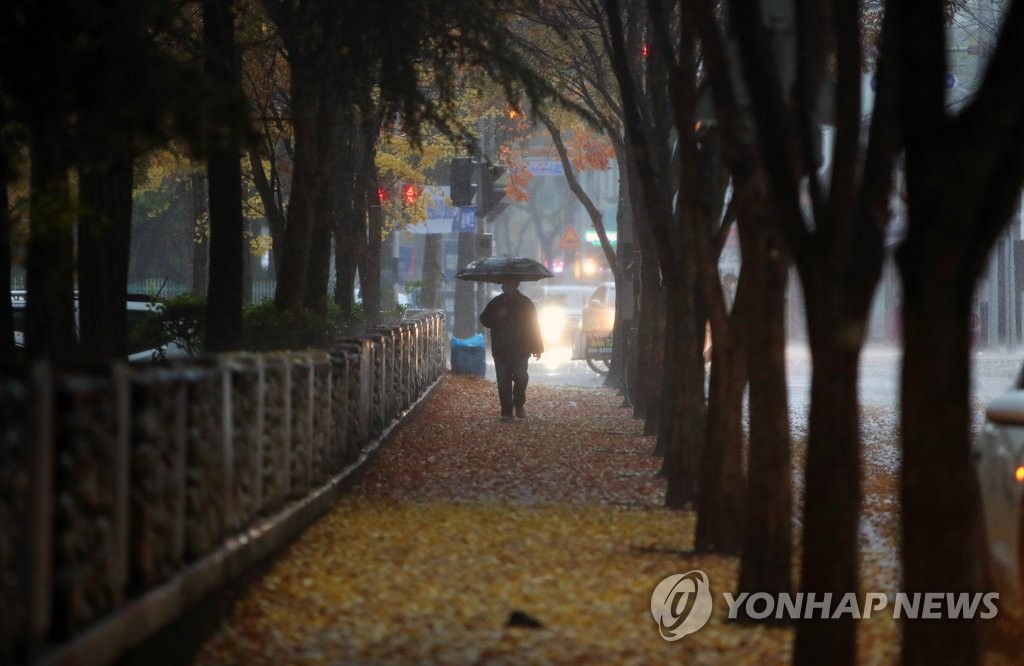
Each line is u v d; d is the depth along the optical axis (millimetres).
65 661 9273
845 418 11555
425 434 34812
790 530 15312
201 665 12961
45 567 9180
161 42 23688
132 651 11180
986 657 13336
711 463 18906
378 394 29781
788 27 15117
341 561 17922
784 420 15406
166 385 12164
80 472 9875
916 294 10297
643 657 13289
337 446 23344
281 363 17734
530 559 18484
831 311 11500
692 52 18297
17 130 16078
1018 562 13148
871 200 11508
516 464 29359
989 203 10180
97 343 23000
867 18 35219
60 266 17422
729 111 14398
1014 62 9945
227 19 25000
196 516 13195
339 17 25562
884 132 11547
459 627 14430
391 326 35906
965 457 10398
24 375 9172
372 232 53312
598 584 16828
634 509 23469
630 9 36000
